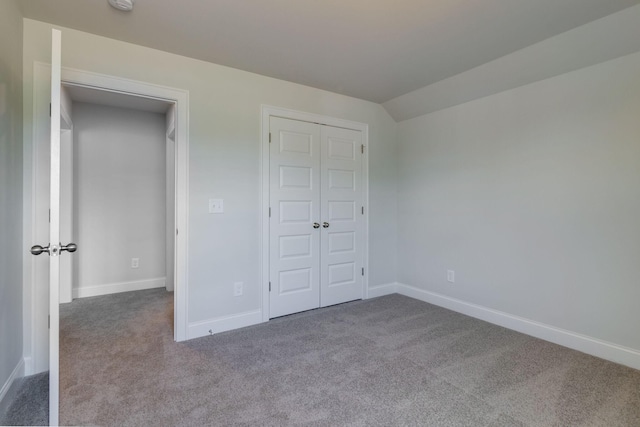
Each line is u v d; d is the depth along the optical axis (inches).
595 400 73.5
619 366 88.6
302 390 77.5
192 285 106.8
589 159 95.5
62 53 87.3
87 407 70.6
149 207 167.9
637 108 86.7
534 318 108.9
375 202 153.9
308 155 132.5
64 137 143.3
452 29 88.4
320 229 136.9
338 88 133.3
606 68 91.7
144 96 99.0
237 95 114.6
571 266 99.9
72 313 129.8
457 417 67.9
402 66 111.8
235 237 115.1
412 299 150.6
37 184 84.8
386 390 77.6
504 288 117.3
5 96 71.5
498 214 118.7
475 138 126.1
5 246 72.0
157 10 79.8
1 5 69.2
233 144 114.0
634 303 88.0
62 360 91.4
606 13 80.6
